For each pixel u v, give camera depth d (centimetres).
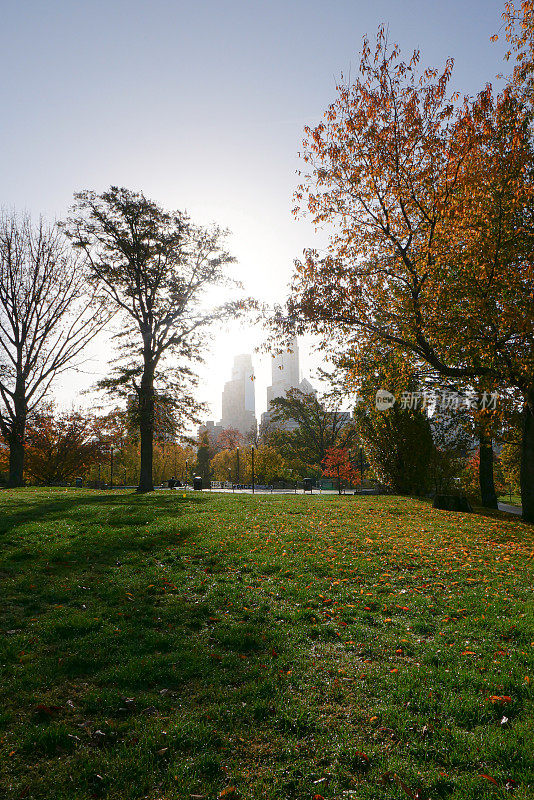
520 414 1962
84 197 2655
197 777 351
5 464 4031
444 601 711
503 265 1440
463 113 1538
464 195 1477
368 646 556
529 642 559
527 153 1502
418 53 1520
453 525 1391
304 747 382
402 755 371
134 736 395
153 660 517
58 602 696
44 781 345
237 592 739
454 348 1543
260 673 490
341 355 1830
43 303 3136
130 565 888
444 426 2656
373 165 1656
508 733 390
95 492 2544
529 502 1631
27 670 491
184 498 2042
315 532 1212
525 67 1522
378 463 2553
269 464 6350
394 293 1719
